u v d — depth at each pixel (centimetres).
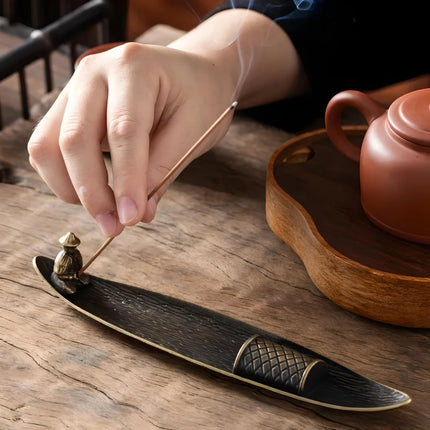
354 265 58
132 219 55
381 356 58
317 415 55
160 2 139
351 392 54
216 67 68
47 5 152
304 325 60
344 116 80
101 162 57
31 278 62
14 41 132
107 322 58
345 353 58
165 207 69
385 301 58
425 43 82
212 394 55
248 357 55
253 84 74
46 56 89
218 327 58
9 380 55
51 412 54
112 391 55
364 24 78
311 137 71
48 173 59
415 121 58
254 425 54
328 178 68
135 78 59
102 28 101
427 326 60
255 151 76
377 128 61
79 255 60
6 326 59
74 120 57
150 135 63
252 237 67
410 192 59
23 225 66
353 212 64
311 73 77
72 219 67
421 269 60
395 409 55
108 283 61
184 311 59
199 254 65
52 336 58
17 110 131
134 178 56
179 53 64
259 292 62
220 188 71
